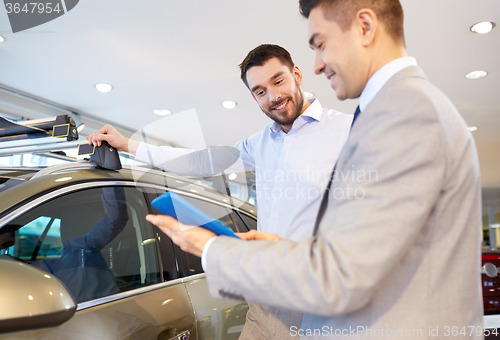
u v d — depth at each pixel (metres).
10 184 1.16
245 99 4.90
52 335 0.90
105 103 5.10
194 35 3.50
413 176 0.59
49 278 0.75
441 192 0.64
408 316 0.63
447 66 4.10
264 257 0.62
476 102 5.11
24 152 1.35
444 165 0.60
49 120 1.30
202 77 4.34
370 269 0.56
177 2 3.01
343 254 0.58
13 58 3.88
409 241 0.58
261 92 1.32
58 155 1.55
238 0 2.99
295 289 0.59
